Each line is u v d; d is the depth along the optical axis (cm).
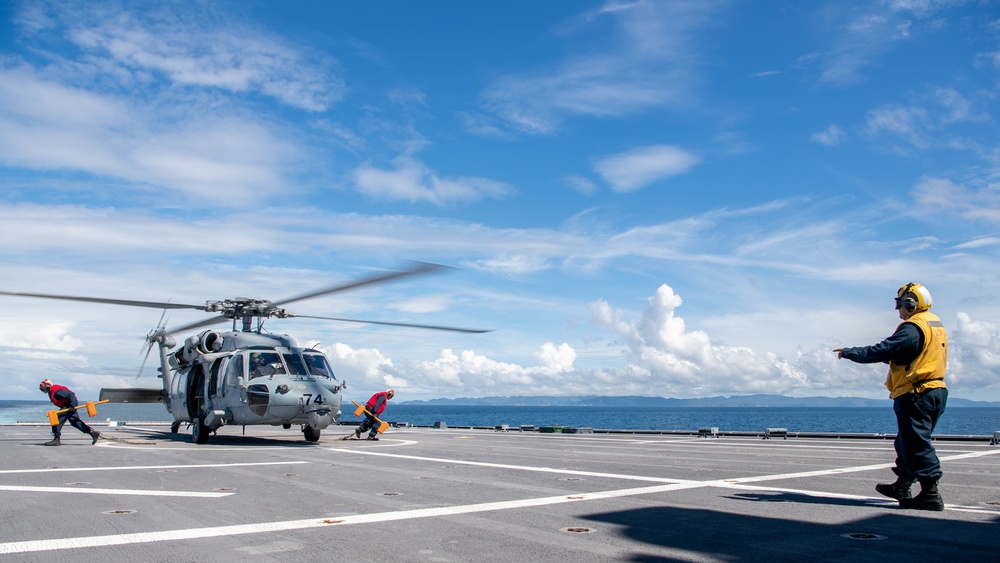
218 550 502
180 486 843
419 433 2297
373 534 555
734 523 592
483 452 1370
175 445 1614
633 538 535
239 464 1121
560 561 465
